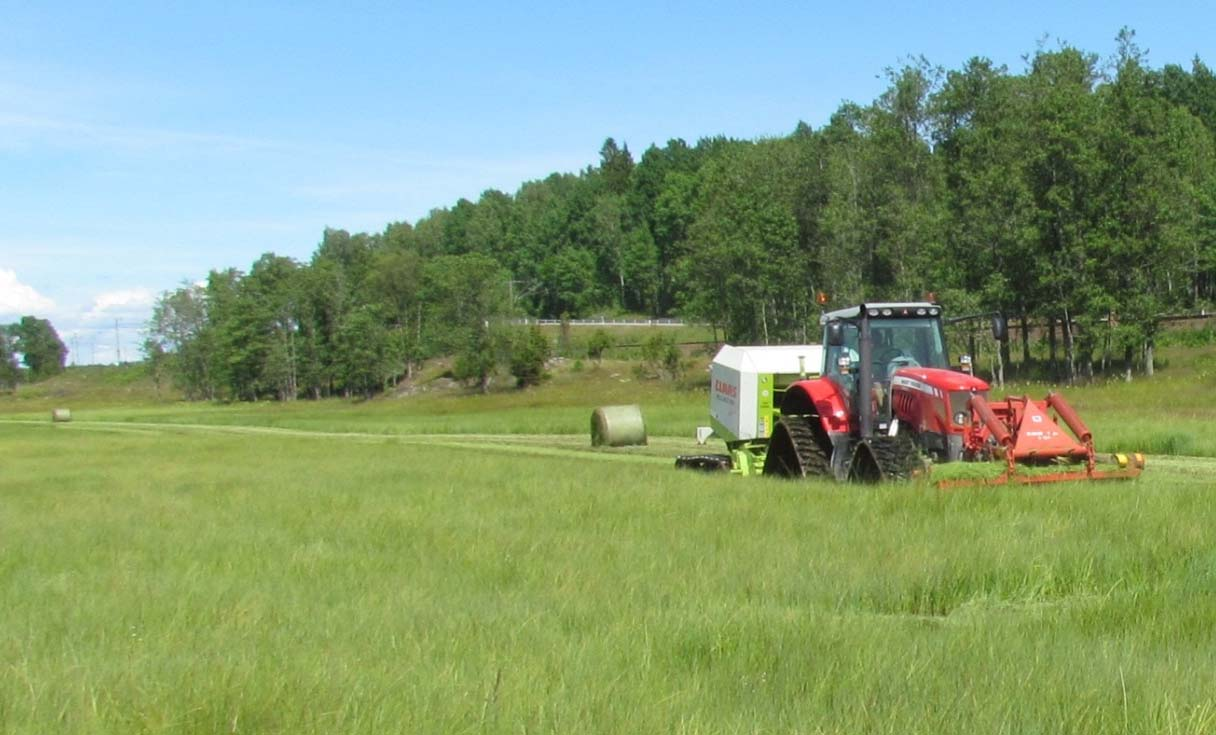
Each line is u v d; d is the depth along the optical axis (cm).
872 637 623
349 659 600
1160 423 2616
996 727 467
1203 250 6191
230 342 11056
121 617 765
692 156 15300
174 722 490
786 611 707
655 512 1230
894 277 6000
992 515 1063
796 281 6738
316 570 948
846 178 6172
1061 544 898
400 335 9844
